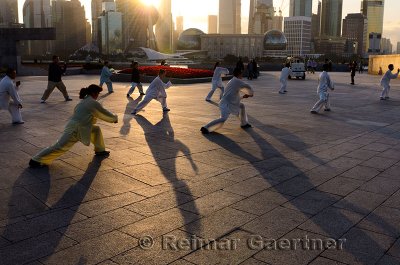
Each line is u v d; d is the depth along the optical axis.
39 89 21.56
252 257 3.88
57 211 4.95
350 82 31.70
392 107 15.97
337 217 4.86
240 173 6.63
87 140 6.85
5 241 4.16
